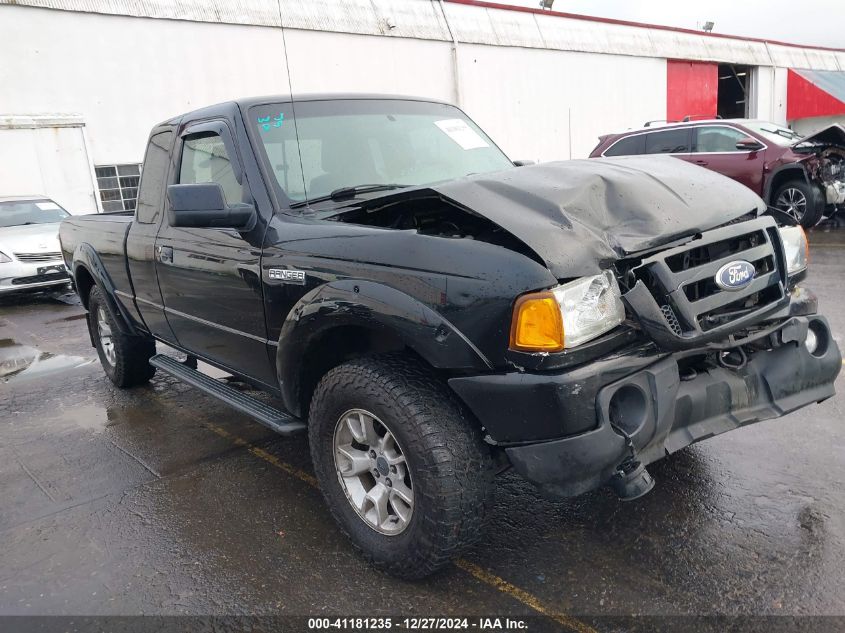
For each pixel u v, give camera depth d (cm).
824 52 3195
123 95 1392
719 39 2683
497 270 224
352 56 1712
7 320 885
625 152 1238
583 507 316
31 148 1289
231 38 1516
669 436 248
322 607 257
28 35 1279
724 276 251
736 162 1110
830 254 910
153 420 471
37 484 381
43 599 273
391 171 354
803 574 256
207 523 325
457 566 277
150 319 448
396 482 261
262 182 320
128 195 1428
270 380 338
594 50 2242
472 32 1944
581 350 222
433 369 254
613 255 235
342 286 262
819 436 372
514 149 2091
